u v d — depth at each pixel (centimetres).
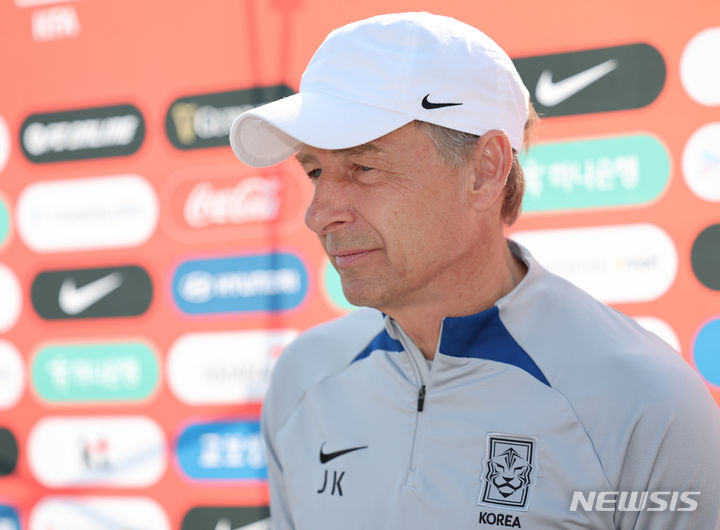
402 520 344
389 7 689
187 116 750
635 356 335
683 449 321
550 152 655
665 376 327
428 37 325
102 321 782
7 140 798
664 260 632
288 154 392
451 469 343
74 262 788
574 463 326
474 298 352
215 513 754
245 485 747
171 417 767
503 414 341
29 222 797
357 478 368
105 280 781
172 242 762
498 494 333
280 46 721
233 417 750
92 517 785
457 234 330
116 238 776
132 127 766
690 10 621
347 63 325
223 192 746
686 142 625
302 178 728
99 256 781
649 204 635
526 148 409
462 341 350
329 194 327
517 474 333
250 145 374
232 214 746
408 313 354
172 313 764
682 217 628
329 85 328
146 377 773
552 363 342
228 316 750
